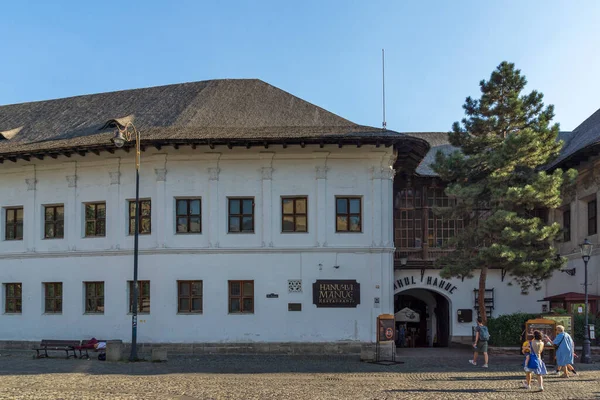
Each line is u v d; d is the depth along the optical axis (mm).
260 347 27188
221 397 15961
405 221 32188
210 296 27641
